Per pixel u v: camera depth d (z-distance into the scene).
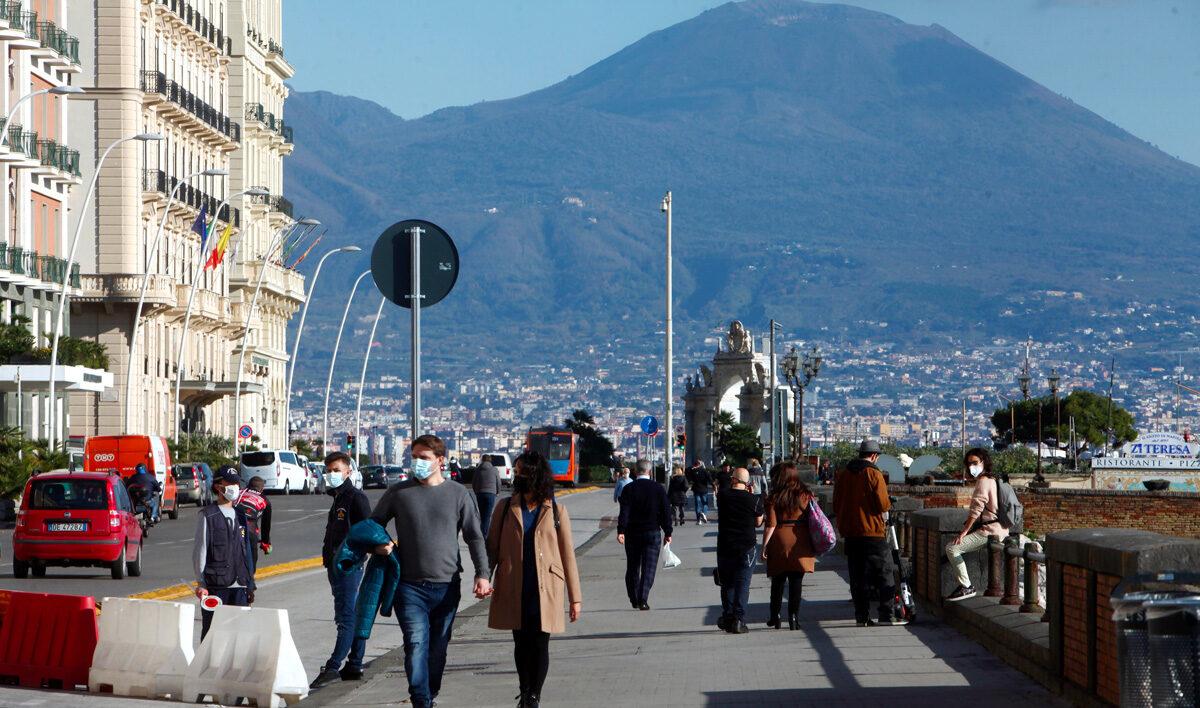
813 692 21.78
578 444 175.50
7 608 26.23
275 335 176.88
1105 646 18.06
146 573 50.91
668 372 105.62
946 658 24.69
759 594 40.19
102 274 121.62
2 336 90.94
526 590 20.98
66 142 114.88
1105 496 62.53
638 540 38.06
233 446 135.12
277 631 23.53
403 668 27.48
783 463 31.44
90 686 24.75
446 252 22.00
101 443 86.56
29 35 98.19
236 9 159.38
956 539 30.45
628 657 27.78
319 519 87.62
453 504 21.44
